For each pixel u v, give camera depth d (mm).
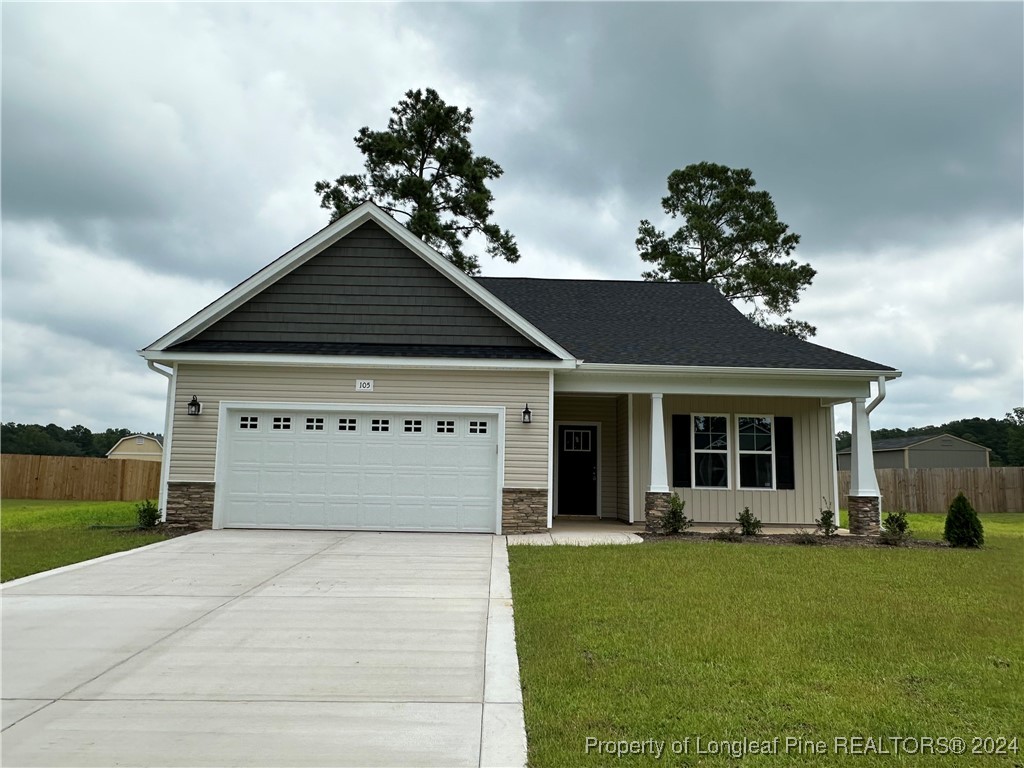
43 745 4051
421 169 30844
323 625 6703
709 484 15812
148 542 11648
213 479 13148
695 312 18047
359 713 4582
